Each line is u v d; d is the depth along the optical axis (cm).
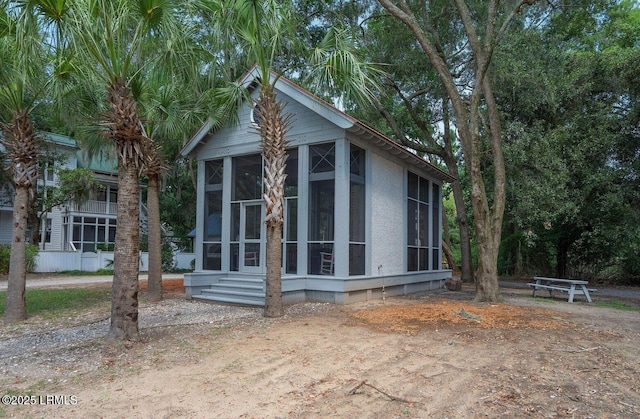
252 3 775
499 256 2389
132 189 650
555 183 1548
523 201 1566
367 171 1157
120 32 636
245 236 1223
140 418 380
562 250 2073
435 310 905
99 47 623
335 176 1077
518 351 590
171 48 712
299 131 1138
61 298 1205
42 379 489
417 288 1439
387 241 1252
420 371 503
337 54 787
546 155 1554
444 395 430
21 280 909
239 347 613
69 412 394
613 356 573
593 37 2091
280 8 802
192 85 906
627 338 686
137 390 446
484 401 415
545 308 1002
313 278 1077
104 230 2758
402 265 1329
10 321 883
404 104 2147
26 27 597
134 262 650
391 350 594
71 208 2497
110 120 634
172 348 612
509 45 1526
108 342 629
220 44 814
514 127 1573
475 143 1094
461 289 1544
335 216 1066
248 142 1216
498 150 1138
